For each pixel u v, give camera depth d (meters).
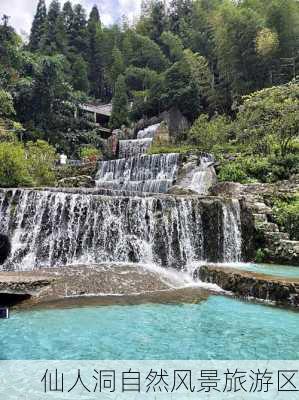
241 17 34.75
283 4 33.72
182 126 37.47
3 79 36.16
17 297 7.16
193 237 11.44
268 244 11.44
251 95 27.52
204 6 56.31
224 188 14.80
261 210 12.39
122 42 61.47
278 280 7.49
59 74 39.38
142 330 5.84
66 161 28.12
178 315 6.57
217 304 7.27
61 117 39.00
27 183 17.11
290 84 26.62
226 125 26.89
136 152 32.69
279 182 14.49
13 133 28.62
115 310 6.74
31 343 5.29
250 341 5.47
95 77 62.72
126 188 21.27
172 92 38.84
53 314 6.45
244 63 35.19
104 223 11.12
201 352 5.08
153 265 10.48
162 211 11.45
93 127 41.75
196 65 40.38
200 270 9.37
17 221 11.20
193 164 19.14
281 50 33.75
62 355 4.94
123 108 44.91
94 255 10.87
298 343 5.39
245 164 17.61
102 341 5.39
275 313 6.75
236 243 11.72
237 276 8.14
